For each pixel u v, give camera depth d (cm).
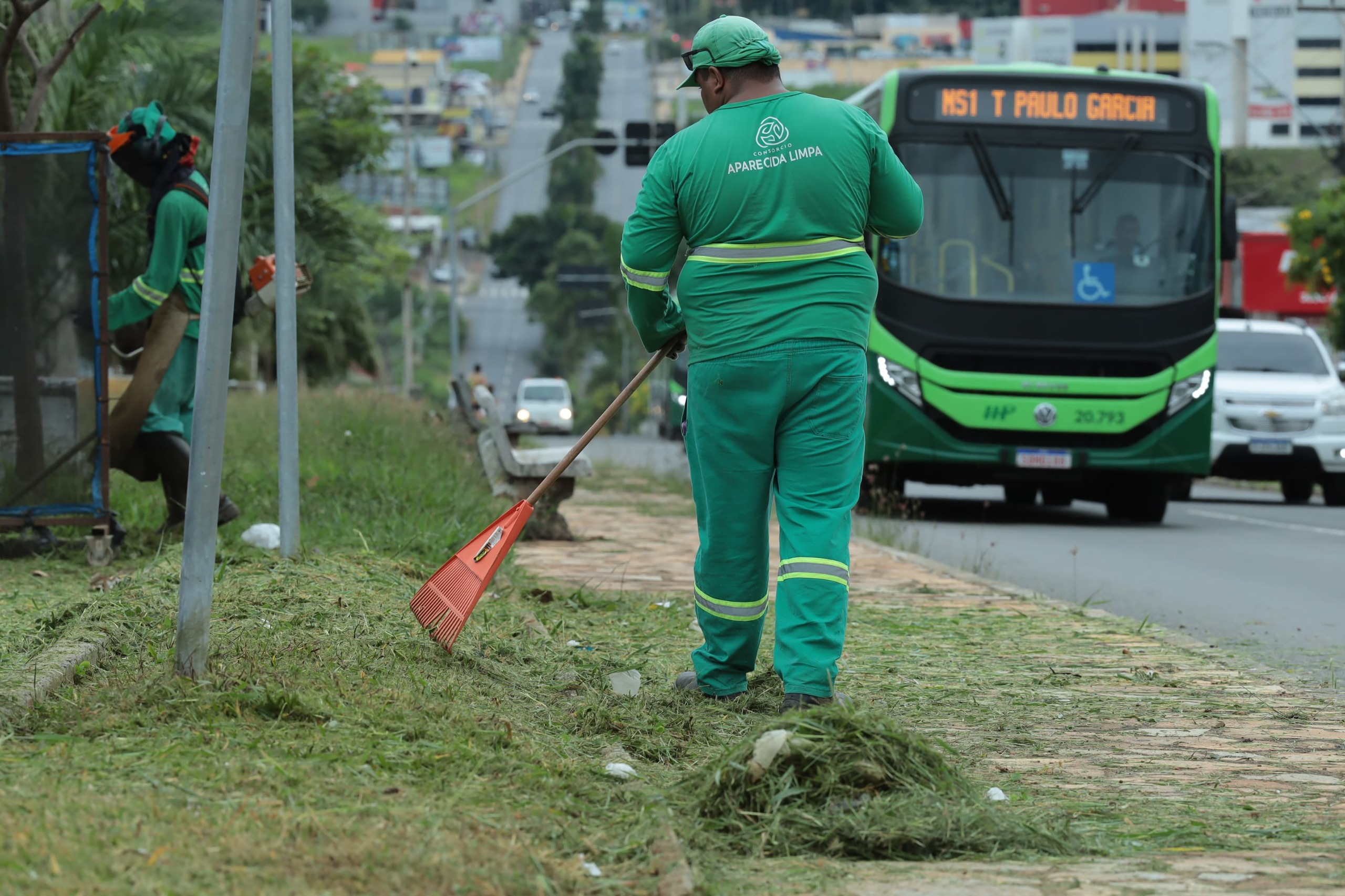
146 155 1416
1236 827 612
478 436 2211
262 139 2616
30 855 451
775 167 798
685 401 852
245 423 2817
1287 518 2775
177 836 487
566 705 806
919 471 2577
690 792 616
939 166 2480
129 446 1409
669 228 822
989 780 700
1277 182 16225
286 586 1013
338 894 448
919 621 1247
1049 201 2483
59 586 1202
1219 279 2511
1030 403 2441
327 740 637
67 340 1350
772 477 832
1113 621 1264
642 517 2383
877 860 558
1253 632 1331
